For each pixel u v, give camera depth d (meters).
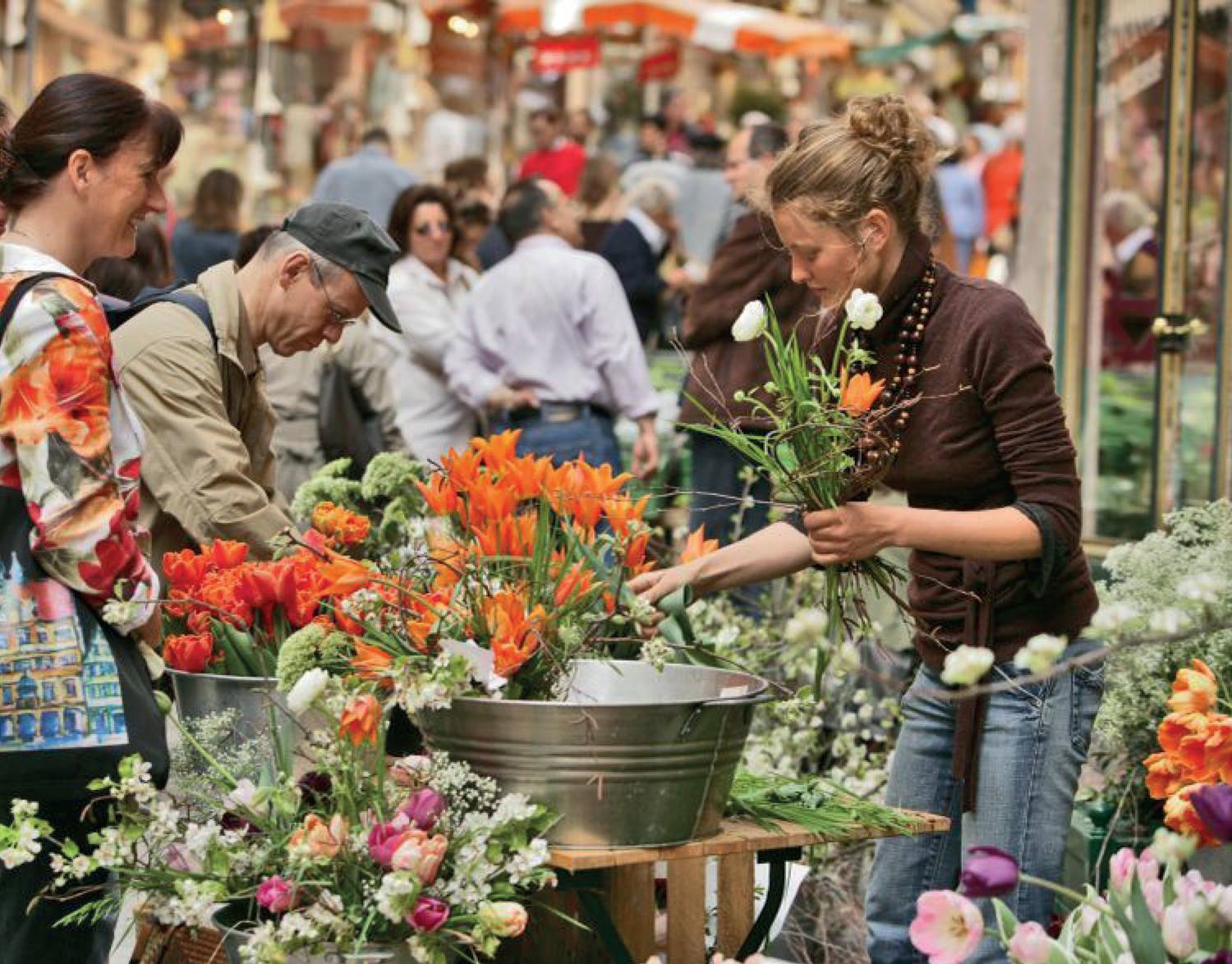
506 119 26.80
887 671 7.78
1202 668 4.92
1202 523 6.73
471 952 4.36
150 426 6.01
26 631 4.56
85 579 4.55
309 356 9.20
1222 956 3.58
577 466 4.83
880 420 4.77
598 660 4.71
